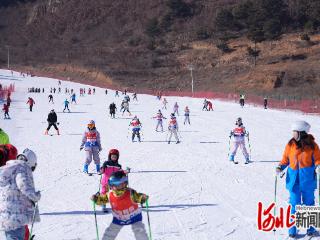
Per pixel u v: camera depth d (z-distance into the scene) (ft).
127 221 21.31
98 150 48.14
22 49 546.67
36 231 28.71
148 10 568.00
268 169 49.75
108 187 21.65
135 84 380.17
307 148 26.07
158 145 71.56
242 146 53.93
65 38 577.43
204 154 61.46
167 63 420.36
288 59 349.61
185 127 100.94
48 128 87.20
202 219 30.86
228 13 444.55
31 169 21.88
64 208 34.24
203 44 438.40
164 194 38.22
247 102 193.67
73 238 27.37
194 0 552.00
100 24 587.27
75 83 350.84
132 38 505.25
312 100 171.32
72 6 628.28
